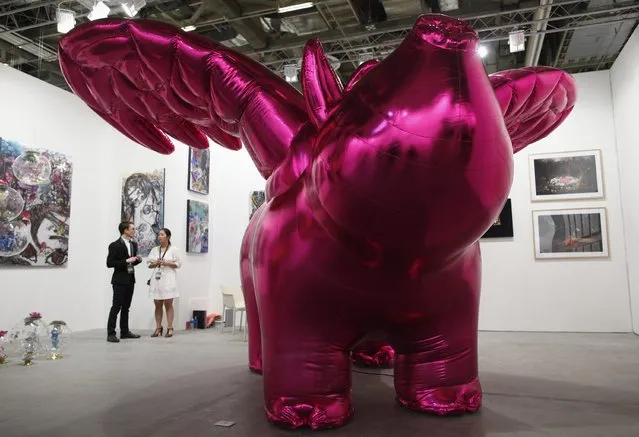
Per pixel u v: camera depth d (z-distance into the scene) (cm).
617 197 733
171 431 250
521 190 770
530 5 690
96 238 822
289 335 248
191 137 366
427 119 191
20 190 686
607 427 249
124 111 349
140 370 422
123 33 290
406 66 199
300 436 239
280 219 253
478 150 193
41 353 511
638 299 671
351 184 203
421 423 256
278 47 770
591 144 750
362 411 279
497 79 308
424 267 225
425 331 262
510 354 499
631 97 653
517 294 758
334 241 228
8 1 663
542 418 265
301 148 254
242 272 399
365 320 247
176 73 290
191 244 826
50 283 729
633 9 680
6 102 673
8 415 284
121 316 666
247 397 319
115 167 848
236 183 889
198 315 810
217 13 680
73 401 315
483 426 251
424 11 721
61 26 621
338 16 736
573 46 804
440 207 199
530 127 378
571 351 519
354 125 204
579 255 739
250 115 279
